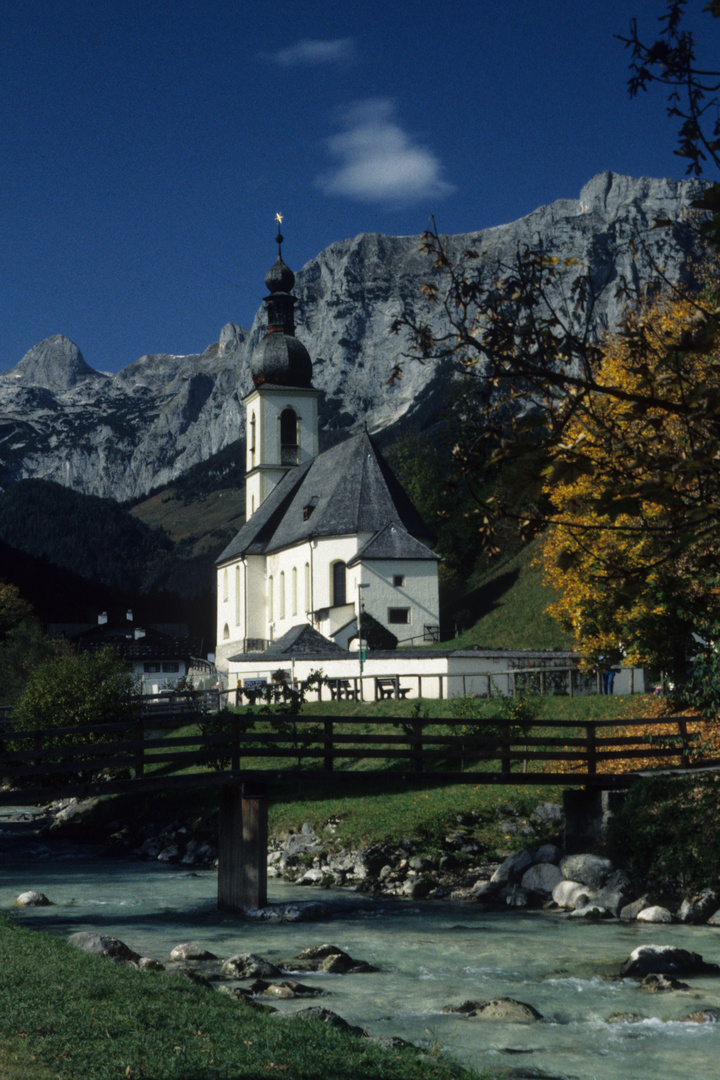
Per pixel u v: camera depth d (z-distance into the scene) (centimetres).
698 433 596
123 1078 803
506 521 639
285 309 11075
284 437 10662
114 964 1305
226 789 2455
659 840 2353
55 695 5100
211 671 10275
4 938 1484
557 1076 1097
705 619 2330
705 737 3052
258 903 2333
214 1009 1092
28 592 17262
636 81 584
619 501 575
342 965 1670
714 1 536
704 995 1471
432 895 2548
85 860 3559
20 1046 880
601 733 3688
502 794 3300
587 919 2166
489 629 7869
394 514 8169
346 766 4066
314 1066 898
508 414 638
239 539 10212
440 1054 1111
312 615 8169
